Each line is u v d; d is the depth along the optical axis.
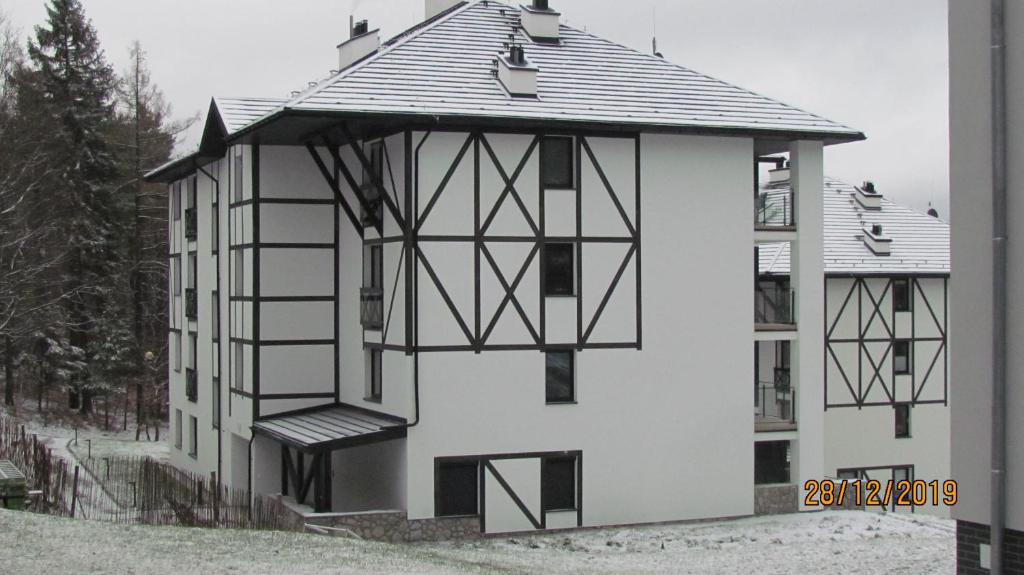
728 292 25.27
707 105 25.52
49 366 45.12
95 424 46.84
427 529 22.78
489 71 24.89
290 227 26.69
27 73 44.78
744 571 20.00
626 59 26.78
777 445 27.22
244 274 27.33
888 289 36.12
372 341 24.72
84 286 43.41
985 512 13.74
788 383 30.78
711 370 25.08
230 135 26.30
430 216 23.03
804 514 25.62
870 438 35.62
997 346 13.48
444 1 30.52
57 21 45.19
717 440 25.08
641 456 24.47
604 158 24.34
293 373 26.66
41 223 43.34
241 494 24.91
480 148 23.39
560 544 22.50
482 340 23.33
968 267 13.96
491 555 20.94
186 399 34.06
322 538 18.92
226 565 15.40
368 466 24.56
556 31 26.95
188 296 33.91
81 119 44.94
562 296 23.95
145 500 23.39
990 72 13.68
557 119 23.39
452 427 23.08
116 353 45.72
